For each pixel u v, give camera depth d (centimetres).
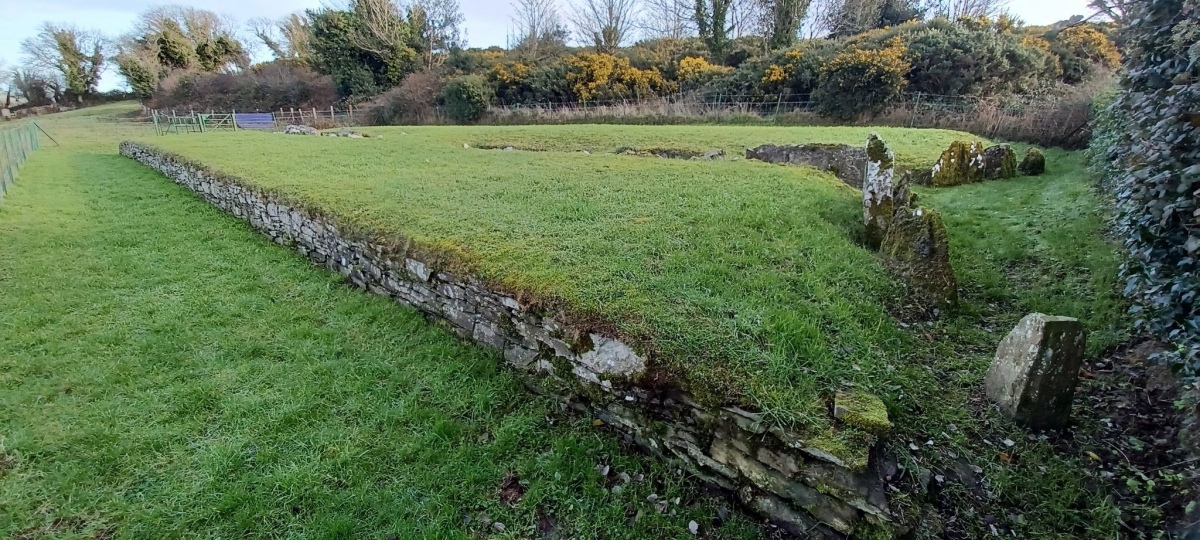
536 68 2566
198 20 3841
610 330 313
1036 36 1989
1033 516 252
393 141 1405
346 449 303
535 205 593
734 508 266
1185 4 322
